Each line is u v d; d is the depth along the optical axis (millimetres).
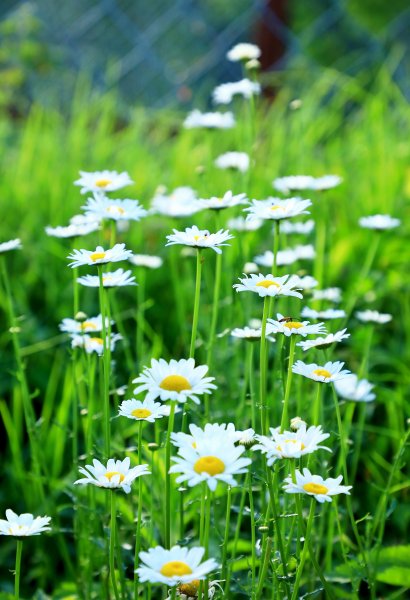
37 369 1898
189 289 2000
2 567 1609
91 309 2047
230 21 5059
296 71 3150
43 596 1466
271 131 2666
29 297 2156
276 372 1480
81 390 1538
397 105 2883
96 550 1429
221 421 1509
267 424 1205
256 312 1729
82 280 1274
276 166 2404
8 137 3090
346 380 1435
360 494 1625
